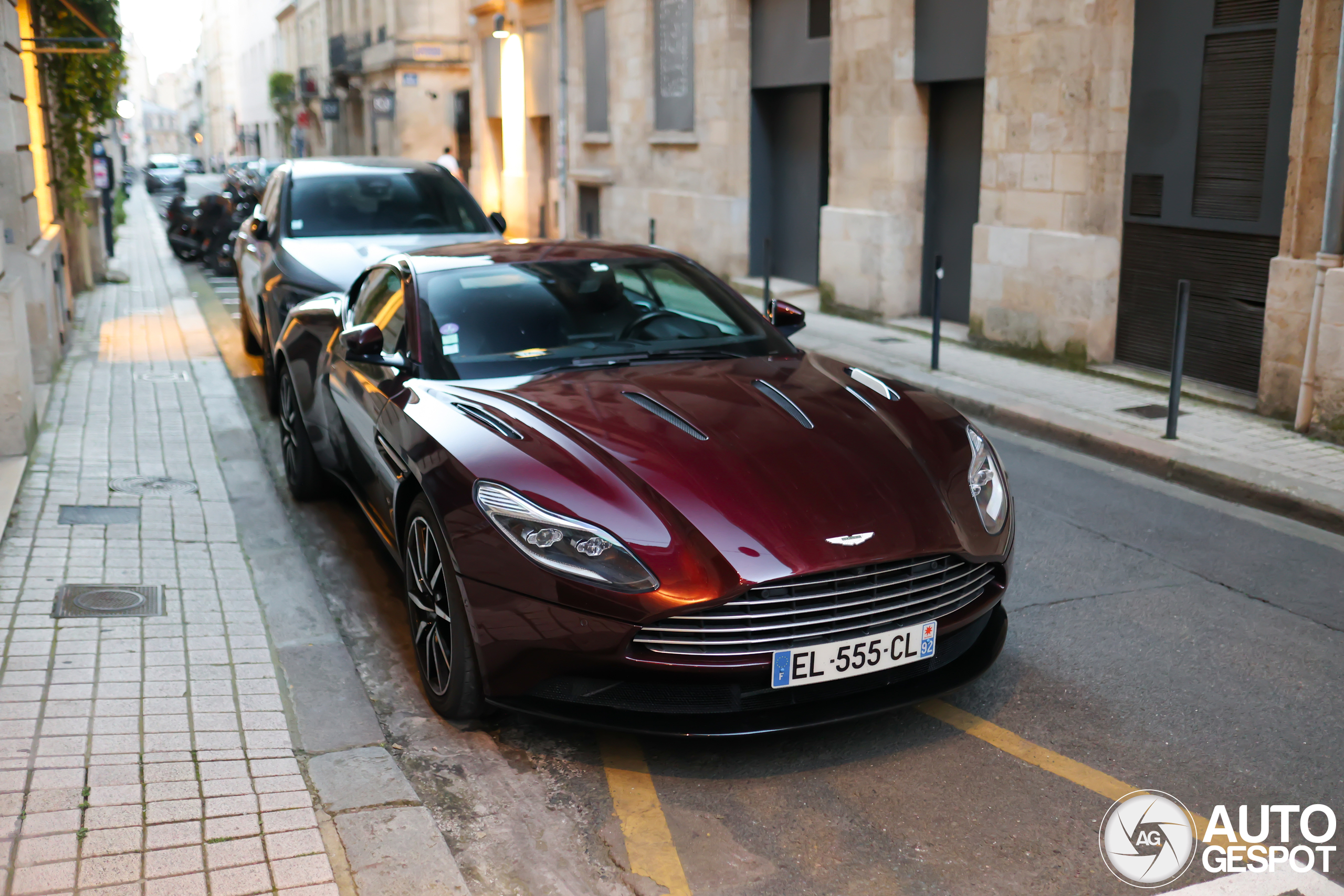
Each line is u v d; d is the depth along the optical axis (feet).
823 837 10.02
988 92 33.14
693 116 53.31
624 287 15.81
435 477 11.71
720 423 12.14
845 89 40.47
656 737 11.89
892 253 38.91
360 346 14.40
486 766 11.36
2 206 27.09
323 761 11.12
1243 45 25.94
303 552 17.84
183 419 25.40
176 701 12.00
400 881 9.11
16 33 29.25
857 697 11.00
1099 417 25.32
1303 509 19.34
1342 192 22.45
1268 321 24.97
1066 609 15.30
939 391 28.37
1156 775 10.99
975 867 9.52
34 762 10.48
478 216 29.94
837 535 10.53
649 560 10.25
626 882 9.43
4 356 20.51
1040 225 31.73
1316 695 12.70
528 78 79.61
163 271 58.75
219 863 8.99
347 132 145.07
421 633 12.55
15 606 14.35
